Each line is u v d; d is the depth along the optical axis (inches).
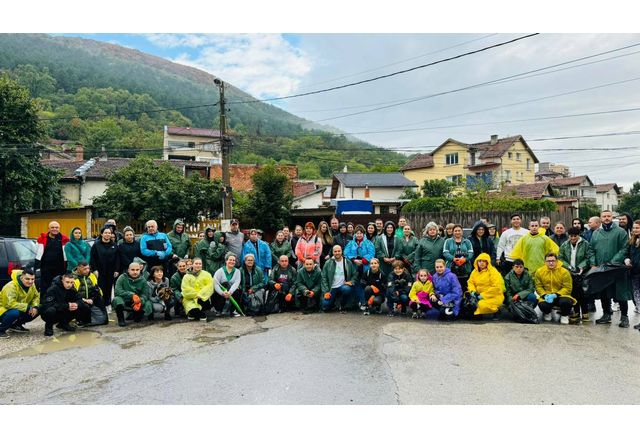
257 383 209.0
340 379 213.2
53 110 2883.9
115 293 335.9
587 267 333.1
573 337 285.6
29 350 269.4
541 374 216.5
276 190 953.5
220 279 364.2
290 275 387.9
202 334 303.6
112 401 190.4
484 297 339.9
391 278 366.9
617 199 2760.8
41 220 906.7
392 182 1528.1
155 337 296.7
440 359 241.1
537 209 987.3
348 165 2437.3
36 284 386.9
